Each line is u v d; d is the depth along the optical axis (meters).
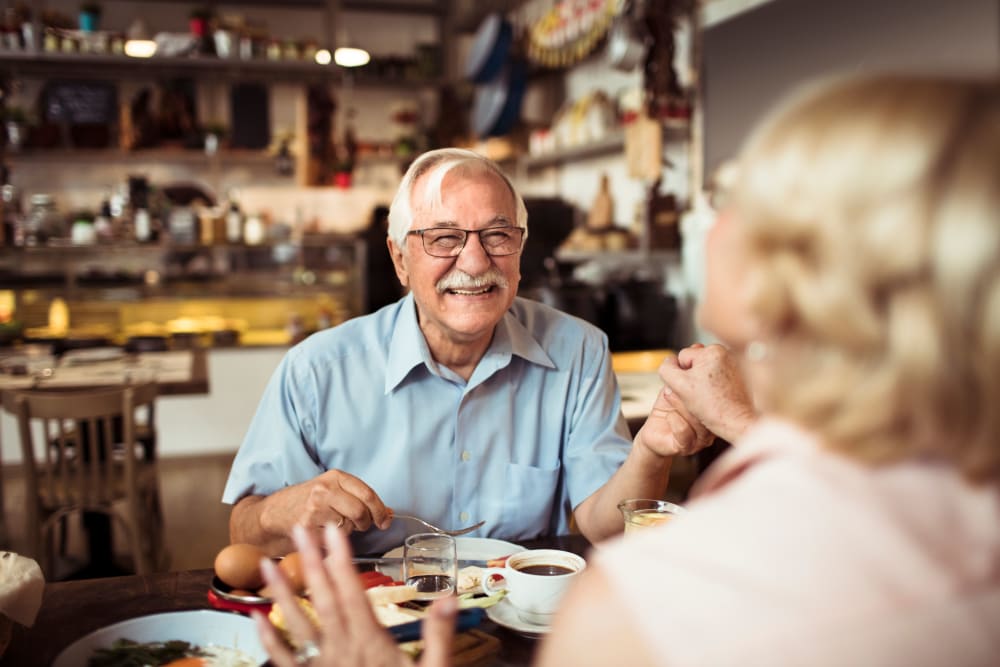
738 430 1.16
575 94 5.55
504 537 1.49
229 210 5.52
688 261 4.03
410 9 6.65
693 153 3.99
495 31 5.10
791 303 0.51
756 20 3.34
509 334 1.48
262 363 5.12
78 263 5.62
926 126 0.47
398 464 1.46
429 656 0.64
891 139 0.47
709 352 1.21
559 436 1.53
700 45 3.86
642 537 0.54
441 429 1.46
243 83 5.82
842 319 0.48
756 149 0.53
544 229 4.78
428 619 0.65
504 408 1.48
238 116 5.84
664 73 3.72
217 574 1.09
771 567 0.48
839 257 0.48
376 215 5.62
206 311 5.50
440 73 6.65
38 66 4.91
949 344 0.46
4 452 4.63
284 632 0.94
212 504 4.17
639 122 3.86
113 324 5.36
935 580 0.48
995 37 2.17
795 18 3.08
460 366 1.47
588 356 1.57
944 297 0.46
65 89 5.54
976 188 0.45
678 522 0.54
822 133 0.49
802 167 0.50
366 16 6.68
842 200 0.48
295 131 6.33
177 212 5.26
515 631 1.03
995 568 0.49
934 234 0.46
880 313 0.48
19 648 1.00
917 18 2.46
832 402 0.50
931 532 0.49
